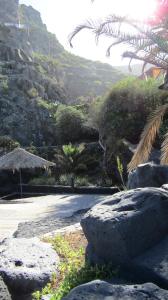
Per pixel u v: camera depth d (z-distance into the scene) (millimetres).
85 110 36562
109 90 23172
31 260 6152
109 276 4617
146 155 9820
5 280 5547
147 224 4664
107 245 4711
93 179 25844
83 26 9391
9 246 6762
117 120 21906
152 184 10500
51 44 136250
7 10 125500
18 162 21703
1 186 26453
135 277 4457
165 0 9273
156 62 9570
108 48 9531
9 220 12031
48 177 26984
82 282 4715
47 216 12367
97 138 34188
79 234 8195
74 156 28047
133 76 23391
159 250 4555
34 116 43062
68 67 119375
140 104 21391
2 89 45625
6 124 41656
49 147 33781
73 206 14562
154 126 9734
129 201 4961
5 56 62062
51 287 5449
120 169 10734
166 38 9422
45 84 56594
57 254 6715
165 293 3689
